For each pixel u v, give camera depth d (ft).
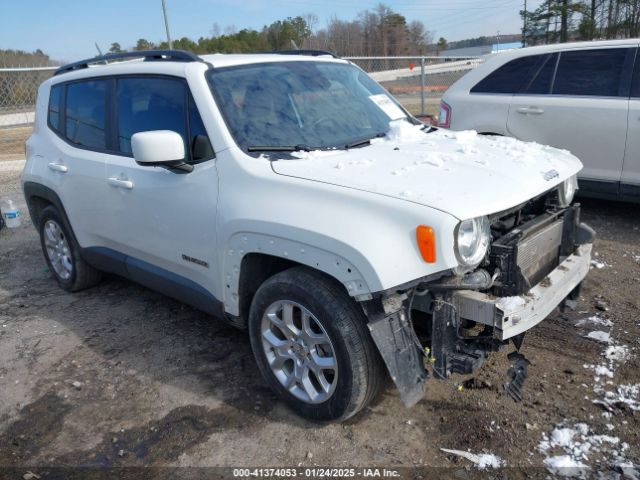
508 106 21.83
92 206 13.96
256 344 10.40
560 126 20.51
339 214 8.70
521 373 9.12
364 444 9.37
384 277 8.15
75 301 16.05
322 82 12.85
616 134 19.25
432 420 9.84
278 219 9.25
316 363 9.47
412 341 8.89
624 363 11.19
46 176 15.48
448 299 8.66
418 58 44.19
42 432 10.26
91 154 14.01
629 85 19.22
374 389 9.23
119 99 13.28
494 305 8.45
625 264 16.37
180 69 11.73
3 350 13.34
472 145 11.68
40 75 43.68
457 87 23.71
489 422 9.68
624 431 9.29
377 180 9.11
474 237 8.41
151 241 12.37
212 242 10.66
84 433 10.14
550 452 8.93
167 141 10.20
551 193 10.96
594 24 139.64
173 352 12.75
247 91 11.50
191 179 10.98
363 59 44.09
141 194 12.14
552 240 10.57
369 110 13.01
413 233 8.20
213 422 10.19
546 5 147.33
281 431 9.84
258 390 11.09
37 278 18.19
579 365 11.21
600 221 20.47
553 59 21.06
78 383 11.70
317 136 11.38
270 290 9.75
